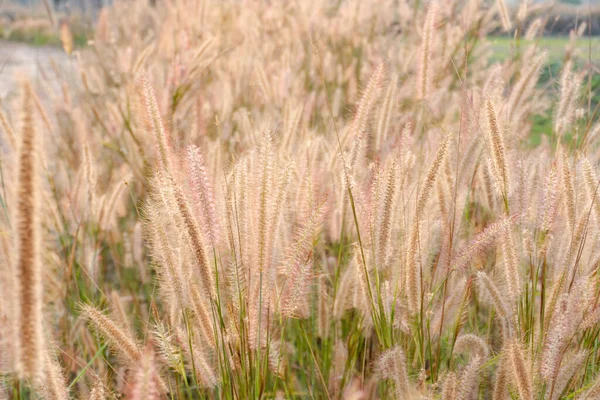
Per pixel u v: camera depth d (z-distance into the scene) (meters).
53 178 1.48
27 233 0.67
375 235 0.97
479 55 2.29
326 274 1.12
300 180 1.05
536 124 1.91
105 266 1.52
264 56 2.37
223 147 1.46
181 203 0.84
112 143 1.83
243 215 0.89
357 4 2.67
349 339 1.10
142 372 0.71
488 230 0.95
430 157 1.10
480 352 0.97
